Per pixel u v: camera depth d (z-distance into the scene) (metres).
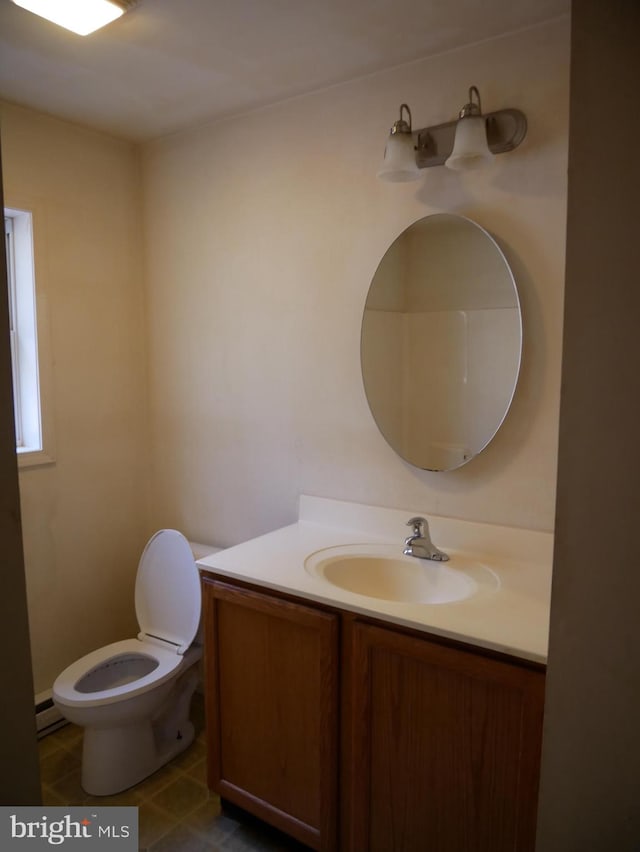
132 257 2.56
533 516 1.75
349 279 2.03
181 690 2.22
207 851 1.74
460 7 1.52
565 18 1.57
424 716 1.42
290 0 1.48
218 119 2.27
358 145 1.95
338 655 1.53
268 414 2.28
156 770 2.09
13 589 0.58
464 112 1.57
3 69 1.85
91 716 1.88
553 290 1.65
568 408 0.77
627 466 0.81
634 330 0.79
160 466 2.65
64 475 2.36
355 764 1.53
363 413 2.05
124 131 2.38
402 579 1.81
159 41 1.68
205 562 1.77
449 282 1.82
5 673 0.58
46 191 2.23
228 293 2.34
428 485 1.93
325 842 1.60
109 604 2.57
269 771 1.71
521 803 1.29
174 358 2.54
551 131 1.62
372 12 1.54
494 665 1.29
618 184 0.77
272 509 2.32
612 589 0.82
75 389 2.38
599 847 0.88
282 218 2.16
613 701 0.84
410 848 1.48
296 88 2.00
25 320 2.25
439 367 1.86
